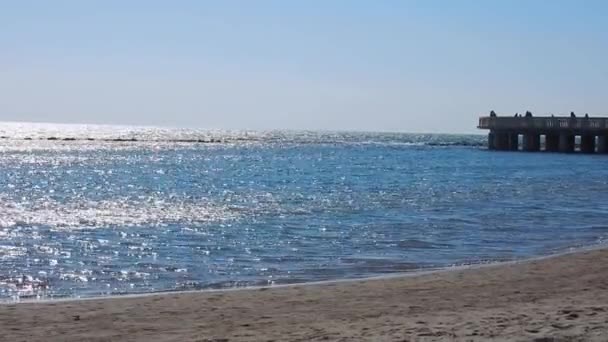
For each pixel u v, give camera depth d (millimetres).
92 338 10781
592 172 57438
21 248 21297
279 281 16594
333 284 15281
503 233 24625
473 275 16125
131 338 10703
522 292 14078
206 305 13148
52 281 16703
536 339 9648
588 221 28078
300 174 56219
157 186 45125
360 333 10438
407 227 25906
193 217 29031
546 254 20297
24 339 10734
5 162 72000
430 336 10039
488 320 10992
